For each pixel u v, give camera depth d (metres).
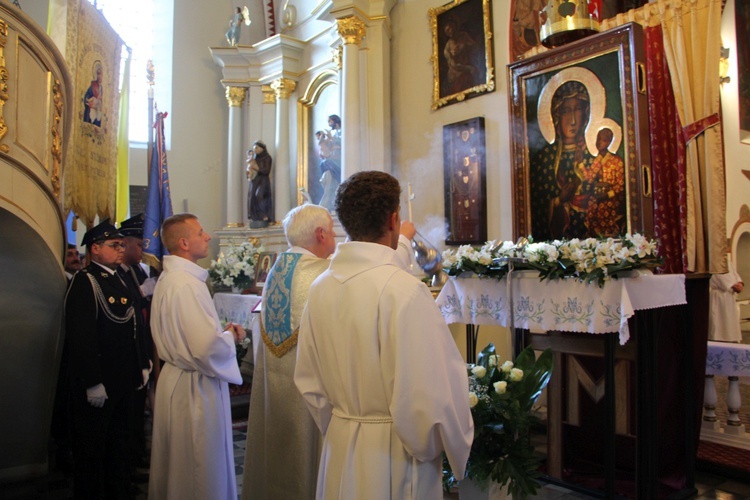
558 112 4.70
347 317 1.62
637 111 4.14
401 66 6.58
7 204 2.93
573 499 3.49
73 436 3.33
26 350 3.61
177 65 8.73
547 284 3.46
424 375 1.48
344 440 1.61
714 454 4.12
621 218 4.26
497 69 5.57
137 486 3.72
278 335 2.40
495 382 2.83
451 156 5.86
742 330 9.44
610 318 3.12
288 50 8.02
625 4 5.01
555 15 4.59
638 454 3.28
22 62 3.09
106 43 5.51
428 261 4.01
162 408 2.72
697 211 4.29
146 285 5.02
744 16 9.23
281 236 7.85
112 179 5.68
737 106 9.38
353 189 1.69
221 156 8.92
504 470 2.68
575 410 4.03
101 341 3.29
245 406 5.53
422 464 1.59
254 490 2.50
